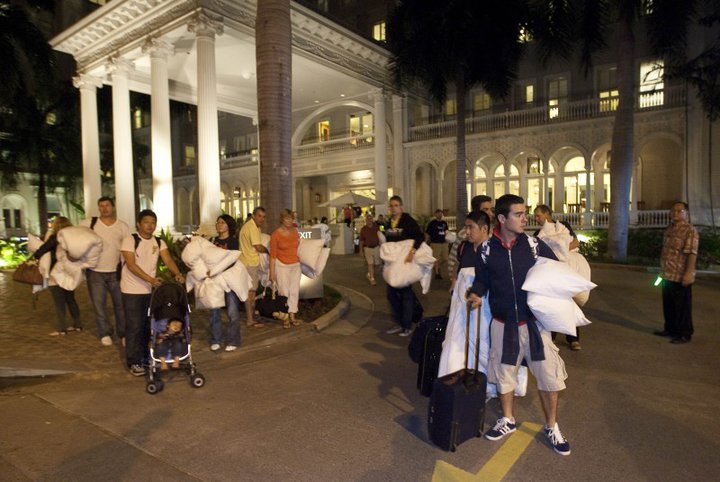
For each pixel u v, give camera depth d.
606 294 10.85
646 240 17.94
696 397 4.83
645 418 4.34
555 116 24.39
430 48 19.52
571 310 3.55
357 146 30.34
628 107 16.38
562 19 17.69
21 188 38.47
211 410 4.66
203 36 17.56
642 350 6.52
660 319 8.34
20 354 6.54
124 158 22.41
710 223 20.48
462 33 18.61
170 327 5.10
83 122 25.08
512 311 3.68
